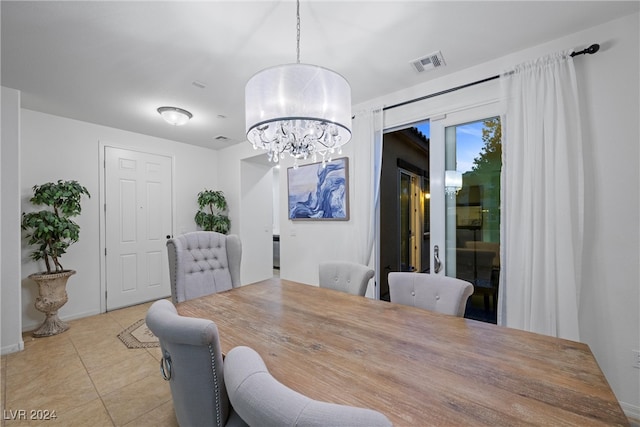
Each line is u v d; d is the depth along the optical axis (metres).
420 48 2.08
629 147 1.72
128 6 1.61
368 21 1.77
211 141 4.41
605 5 1.64
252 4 1.62
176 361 0.97
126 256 3.81
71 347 2.60
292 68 1.44
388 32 1.89
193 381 0.95
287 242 3.79
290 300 1.80
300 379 0.90
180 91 2.70
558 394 0.80
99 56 2.11
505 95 2.11
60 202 3.00
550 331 1.83
